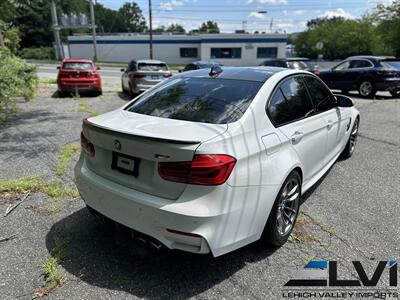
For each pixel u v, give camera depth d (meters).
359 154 5.76
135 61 12.94
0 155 5.29
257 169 2.51
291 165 2.88
